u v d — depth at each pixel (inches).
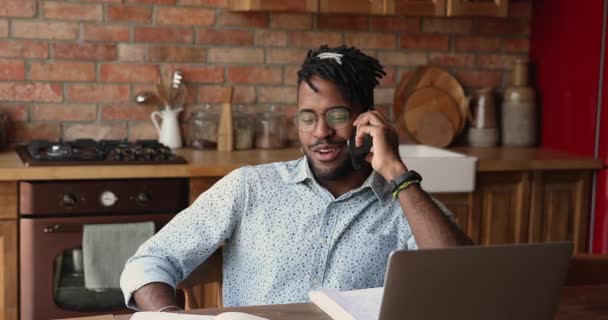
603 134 139.4
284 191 71.3
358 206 70.9
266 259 69.9
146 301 63.2
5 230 112.8
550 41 153.5
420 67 153.1
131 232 115.8
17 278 114.2
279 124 143.7
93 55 137.4
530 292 51.4
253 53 145.4
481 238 135.4
